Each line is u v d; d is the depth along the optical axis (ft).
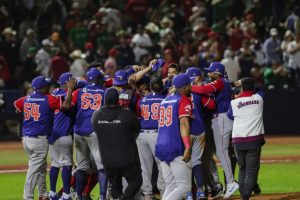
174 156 117.70
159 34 307.58
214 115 143.13
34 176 138.92
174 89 119.85
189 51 286.66
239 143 130.62
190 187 118.73
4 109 262.88
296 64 291.58
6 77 278.26
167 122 118.52
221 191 145.69
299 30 295.89
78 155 138.31
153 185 147.54
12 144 263.49
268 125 285.02
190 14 333.62
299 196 144.15
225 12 326.24
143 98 135.33
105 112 121.08
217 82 140.56
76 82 143.13
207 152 143.95
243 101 130.52
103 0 333.01
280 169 194.18
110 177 122.31
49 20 307.99
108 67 265.34
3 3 313.53
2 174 192.34
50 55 276.62
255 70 282.97
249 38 303.07
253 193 151.74
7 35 288.30
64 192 139.13
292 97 286.05
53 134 139.03
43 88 139.03
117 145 120.16
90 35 295.89
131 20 323.57
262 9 324.60
